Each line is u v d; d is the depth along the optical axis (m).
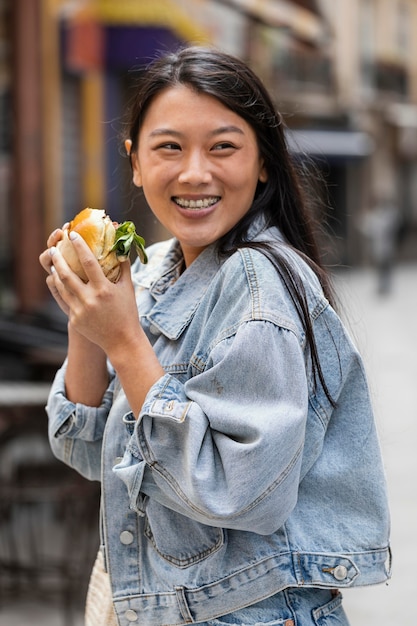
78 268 1.84
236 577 1.84
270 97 2.00
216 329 1.84
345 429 1.90
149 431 1.77
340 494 1.89
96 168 13.06
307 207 2.07
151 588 1.91
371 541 1.87
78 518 4.55
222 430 1.74
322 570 1.84
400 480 6.29
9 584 4.59
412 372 10.66
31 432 4.64
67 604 4.24
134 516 1.94
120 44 10.12
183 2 12.39
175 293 1.97
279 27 14.26
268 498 1.71
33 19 10.49
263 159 2.02
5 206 10.24
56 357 5.08
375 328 14.70
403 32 31.72
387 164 30.08
